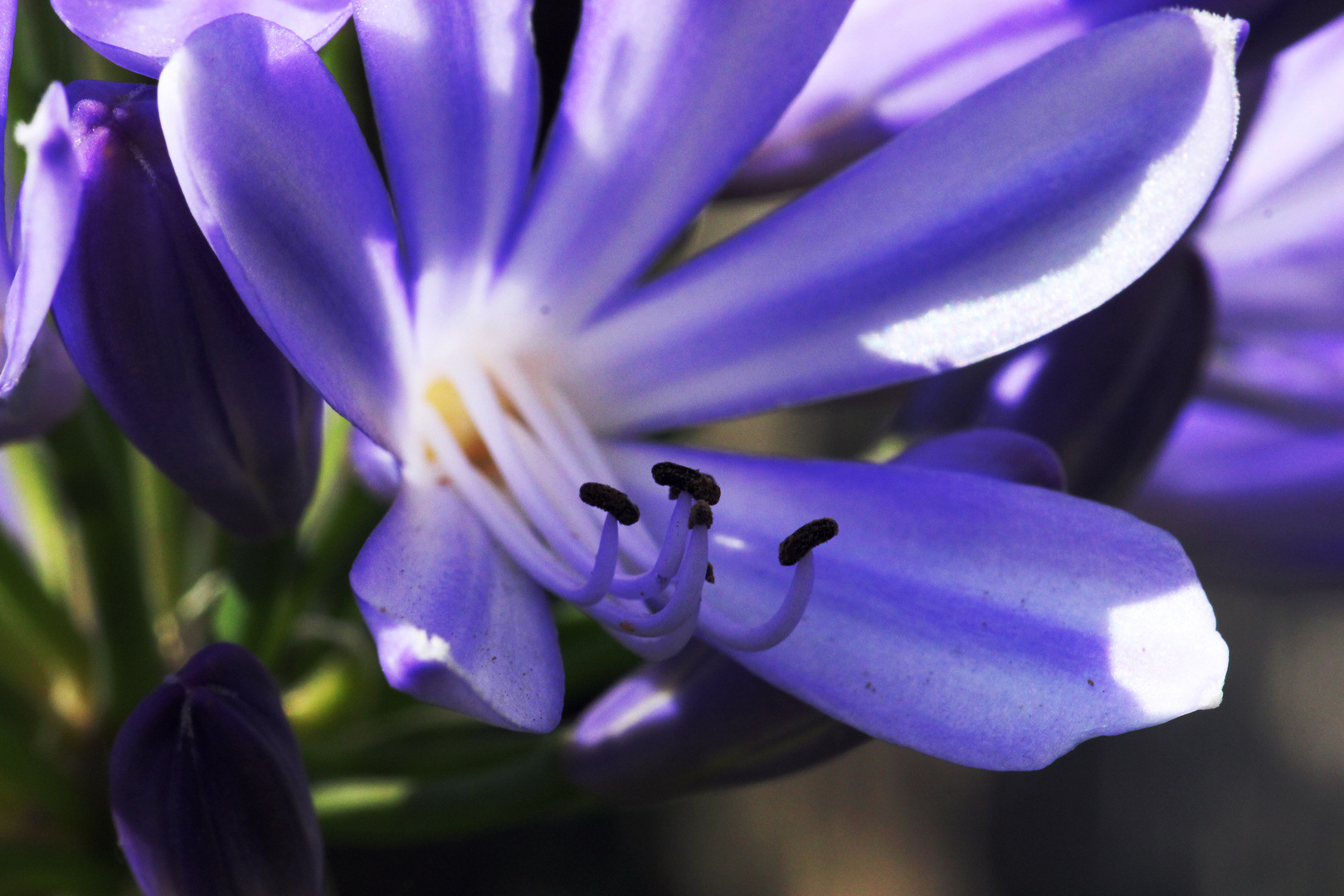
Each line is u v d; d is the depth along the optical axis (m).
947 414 0.21
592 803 0.20
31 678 0.22
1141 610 0.18
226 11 0.18
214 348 0.19
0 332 0.19
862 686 0.19
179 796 0.19
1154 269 0.21
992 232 0.19
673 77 0.19
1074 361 0.21
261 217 0.18
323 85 0.18
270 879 0.19
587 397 0.20
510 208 0.19
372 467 0.20
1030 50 0.20
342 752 0.22
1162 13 0.18
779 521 0.19
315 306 0.18
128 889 0.21
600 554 0.18
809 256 0.19
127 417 0.19
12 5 0.18
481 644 0.18
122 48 0.18
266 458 0.19
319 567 0.22
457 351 0.20
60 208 0.17
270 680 0.19
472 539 0.19
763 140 0.20
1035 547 0.19
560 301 0.20
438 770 0.22
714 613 0.19
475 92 0.19
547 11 0.20
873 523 0.19
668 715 0.20
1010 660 0.18
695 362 0.20
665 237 0.19
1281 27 0.20
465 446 0.20
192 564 0.22
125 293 0.18
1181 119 0.18
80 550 0.21
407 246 0.19
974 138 0.19
